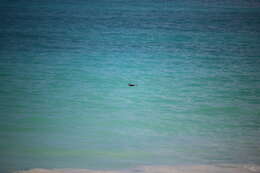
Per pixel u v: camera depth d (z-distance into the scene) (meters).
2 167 29.73
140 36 118.75
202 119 44.16
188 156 32.62
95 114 45.62
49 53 86.94
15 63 74.50
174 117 44.88
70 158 31.91
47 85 59.00
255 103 51.06
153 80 64.44
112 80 63.97
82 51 91.50
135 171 29.11
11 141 35.88
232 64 77.81
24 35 113.19
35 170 28.84
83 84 60.62
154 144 35.75
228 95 55.09
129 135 38.31
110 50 93.94
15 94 53.34
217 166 30.09
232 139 37.25
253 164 30.66
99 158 31.97
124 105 49.78
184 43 105.69
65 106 48.56
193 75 68.25
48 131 39.03
